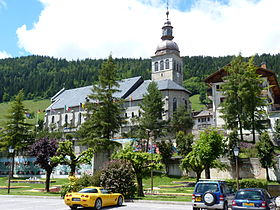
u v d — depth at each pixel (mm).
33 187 37531
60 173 48250
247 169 38188
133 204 21141
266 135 37344
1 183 43844
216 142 32469
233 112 43188
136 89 84750
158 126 56156
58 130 89438
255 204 14695
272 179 36344
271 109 63125
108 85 48500
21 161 52969
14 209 18000
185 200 22109
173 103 74188
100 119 45281
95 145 43562
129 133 55125
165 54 85812
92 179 25062
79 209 18094
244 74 43375
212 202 15703
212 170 41188
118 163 25125
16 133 53312
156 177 45000
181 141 45750
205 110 96125
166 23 90688
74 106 91062
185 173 44469
